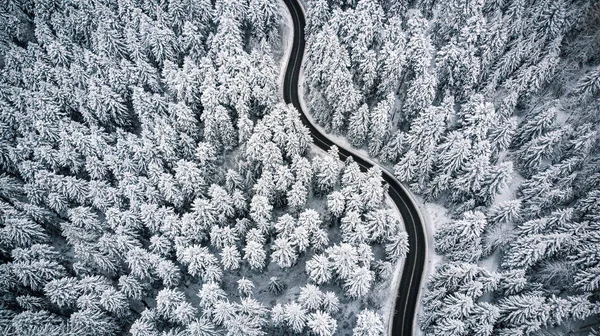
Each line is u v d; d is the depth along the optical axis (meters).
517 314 39.16
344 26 66.31
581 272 39.94
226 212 51.16
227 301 44.97
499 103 57.88
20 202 54.38
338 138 65.38
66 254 54.38
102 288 45.62
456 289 43.88
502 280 42.44
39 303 45.84
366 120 57.91
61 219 56.22
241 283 44.88
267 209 49.38
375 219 47.81
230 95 61.69
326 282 49.22
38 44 74.75
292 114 55.41
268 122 56.66
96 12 72.12
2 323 43.56
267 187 51.59
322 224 54.25
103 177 57.75
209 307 44.25
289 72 73.50
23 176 57.94
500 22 58.06
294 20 80.31
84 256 47.56
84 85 66.75
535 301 38.28
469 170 49.53
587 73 53.62
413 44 60.62
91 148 58.50
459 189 51.84
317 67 63.97
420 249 53.38
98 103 61.50
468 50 58.22
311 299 42.22
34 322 43.22
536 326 37.78
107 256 48.44
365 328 40.03
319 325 40.00
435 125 52.75
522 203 50.41
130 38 67.69
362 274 43.44
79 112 67.31
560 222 44.12
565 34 59.44
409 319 48.09
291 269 51.47
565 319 39.47
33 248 48.03
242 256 52.47
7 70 70.19
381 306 48.94
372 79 61.84
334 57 60.41
